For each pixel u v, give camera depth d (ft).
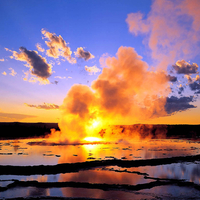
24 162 73.77
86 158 81.92
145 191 47.26
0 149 107.04
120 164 72.74
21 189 48.01
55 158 81.56
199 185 51.29
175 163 76.48
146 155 90.63
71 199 42.22
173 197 43.93
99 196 44.01
